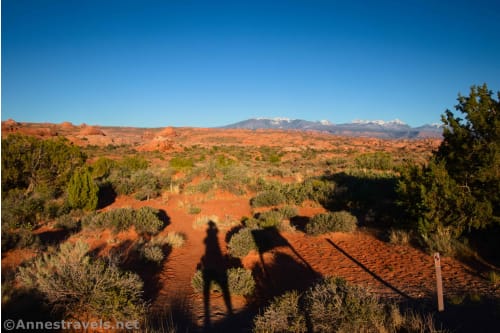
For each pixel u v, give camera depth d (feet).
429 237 30.40
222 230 43.86
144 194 64.34
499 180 26.91
